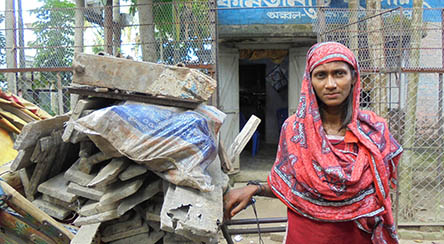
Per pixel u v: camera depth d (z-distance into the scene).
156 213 1.71
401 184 4.61
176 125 1.59
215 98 4.75
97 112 1.46
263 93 10.48
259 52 7.82
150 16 5.08
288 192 1.46
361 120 1.43
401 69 4.43
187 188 1.51
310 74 1.39
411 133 4.70
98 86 1.77
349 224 1.42
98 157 1.67
